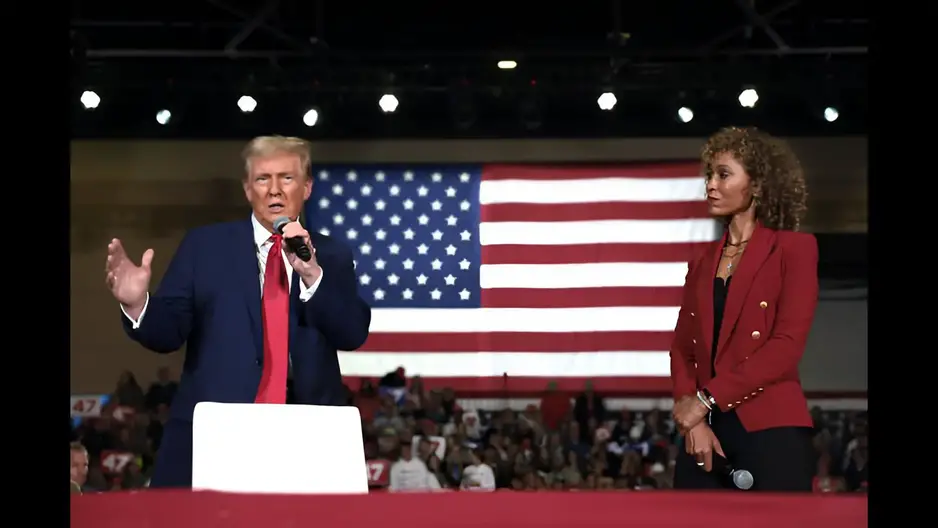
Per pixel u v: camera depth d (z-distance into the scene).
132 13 11.65
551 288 10.70
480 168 10.98
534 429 10.70
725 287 3.88
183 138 13.56
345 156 13.26
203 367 4.02
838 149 13.76
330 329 4.11
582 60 11.96
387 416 10.58
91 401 12.84
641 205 10.71
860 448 11.26
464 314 10.83
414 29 11.84
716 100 12.39
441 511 1.37
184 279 4.11
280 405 3.11
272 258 4.14
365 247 10.99
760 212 3.93
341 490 3.08
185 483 3.94
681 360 4.01
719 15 11.72
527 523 1.31
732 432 3.74
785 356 3.68
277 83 11.62
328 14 11.74
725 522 1.32
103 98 11.96
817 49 11.70
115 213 13.84
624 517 1.35
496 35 11.85
